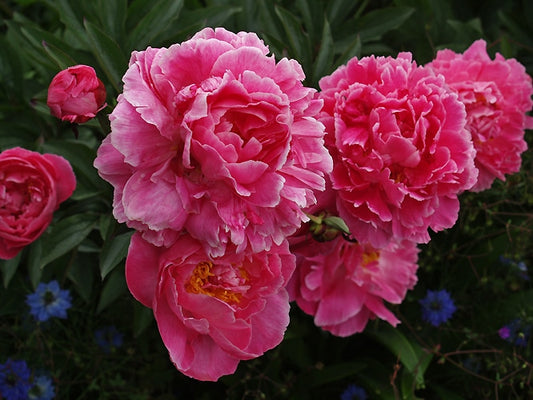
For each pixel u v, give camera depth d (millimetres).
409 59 729
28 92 876
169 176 579
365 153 687
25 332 888
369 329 887
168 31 830
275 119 574
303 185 596
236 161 570
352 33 897
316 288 772
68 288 904
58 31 932
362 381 919
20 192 712
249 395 908
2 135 845
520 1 1078
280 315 642
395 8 887
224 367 625
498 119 821
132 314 892
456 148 687
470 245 950
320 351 932
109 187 762
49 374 870
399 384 879
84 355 872
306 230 693
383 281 815
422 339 930
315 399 937
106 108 679
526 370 919
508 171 844
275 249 630
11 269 807
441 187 695
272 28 854
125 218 588
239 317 625
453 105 691
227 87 568
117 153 591
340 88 709
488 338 933
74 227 747
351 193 691
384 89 696
